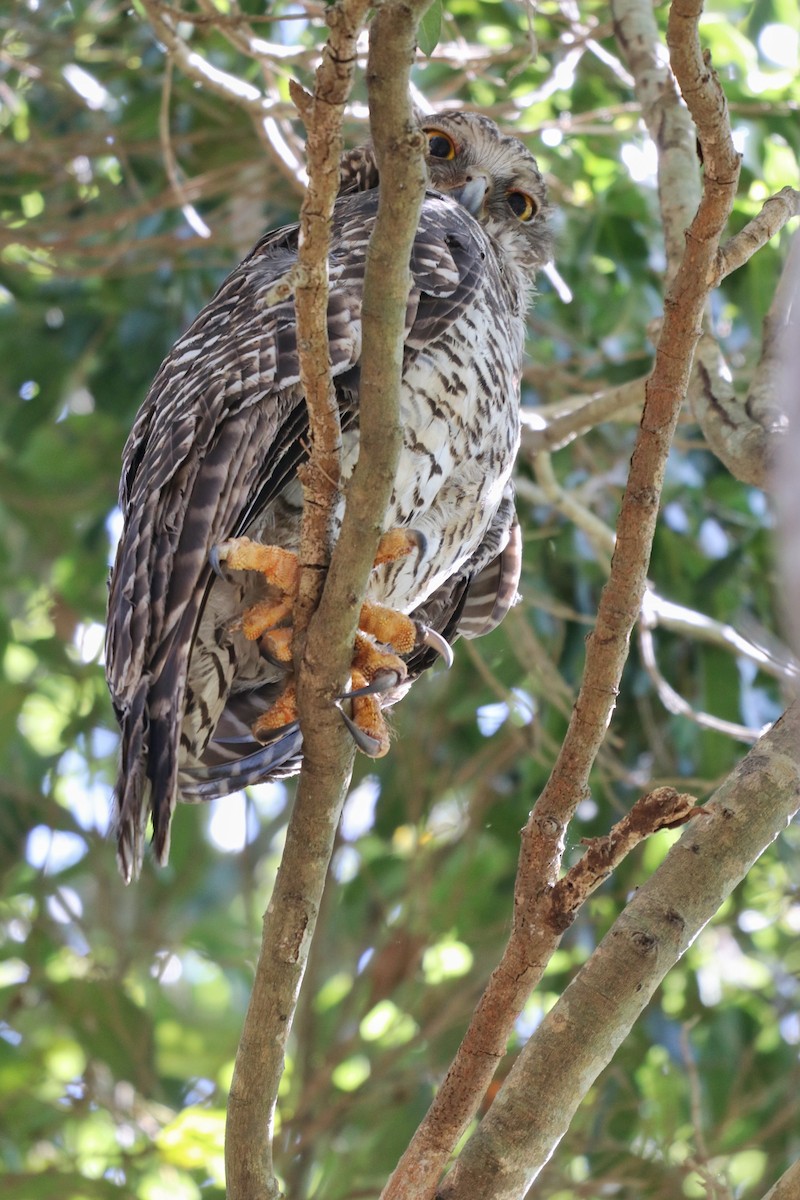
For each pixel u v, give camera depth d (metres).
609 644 5.13
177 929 14.54
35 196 13.87
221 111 12.31
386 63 4.41
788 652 11.06
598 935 12.07
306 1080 11.64
